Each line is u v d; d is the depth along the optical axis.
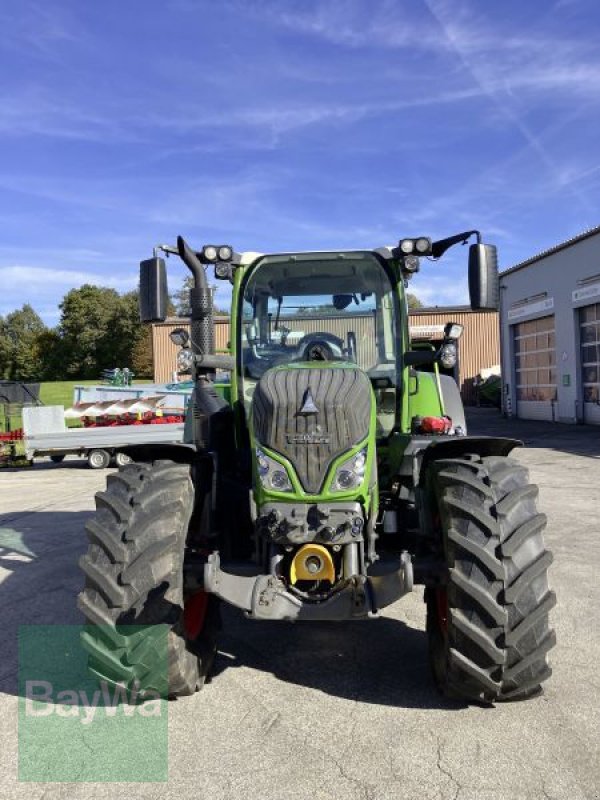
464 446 3.70
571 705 3.33
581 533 6.96
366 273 4.48
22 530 8.12
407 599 5.05
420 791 2.66
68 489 11.91
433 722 3.20
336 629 4.49
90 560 3.23
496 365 34.75
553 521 7.55
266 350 4.46
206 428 4.45
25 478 13.99
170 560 3.22
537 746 2.96
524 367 24.47
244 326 4.48
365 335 4.47
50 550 7.00
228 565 3.43
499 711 3.29
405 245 4.25
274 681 3.70
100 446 15.25
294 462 3.31
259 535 3.40
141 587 3.15
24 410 15.54
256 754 2.95
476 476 3.32
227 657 4.05
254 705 3.42
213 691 3.59
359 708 3.36
